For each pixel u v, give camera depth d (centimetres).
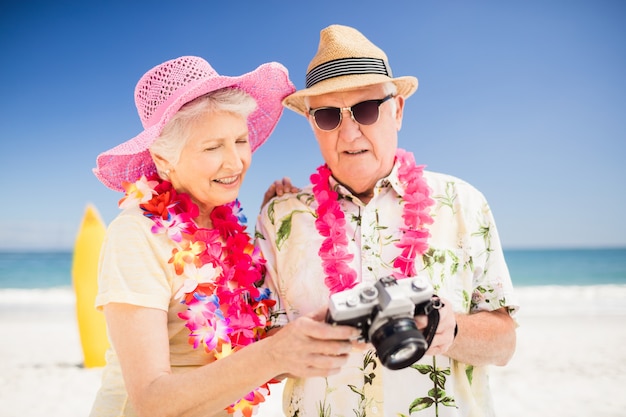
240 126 204
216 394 158
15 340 1038
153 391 160
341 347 148
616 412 545
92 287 685
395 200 229
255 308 216
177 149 198
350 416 205
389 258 221
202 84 191
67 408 571
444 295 213
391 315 142
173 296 191
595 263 4003
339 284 210
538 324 1202
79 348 928
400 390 204
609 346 896
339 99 218
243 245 219
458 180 233
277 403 571
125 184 205
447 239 221
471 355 203
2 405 584
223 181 205
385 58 236
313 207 234
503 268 219
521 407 564
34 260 4488
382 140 219
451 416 203
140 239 184
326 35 231
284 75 239
